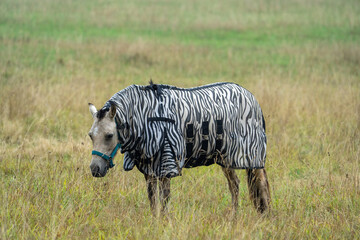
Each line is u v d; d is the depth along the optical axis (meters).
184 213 19.72
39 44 70.38
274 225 19.09
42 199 20.52
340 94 42.91
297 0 118.75
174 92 19.83
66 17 93.25
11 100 37.44
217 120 19.95
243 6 112.00
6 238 16.95
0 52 63.06
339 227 19.28
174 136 18.89
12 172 25.80
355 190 22.84
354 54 69.06
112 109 17.52
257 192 20.78
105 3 109.69
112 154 18.02
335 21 96.94
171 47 73.06
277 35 86.44
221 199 22.28
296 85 47.75
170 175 18.75
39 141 31.48
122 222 19.20
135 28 88.19
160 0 116.81
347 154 29.36
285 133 33.00
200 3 115.06
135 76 55.88
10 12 93.12
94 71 58.56
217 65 64.81
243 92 21.23
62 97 41.25
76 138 33.44
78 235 17.86
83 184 21.89
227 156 20.48
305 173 26.95
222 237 17.45
